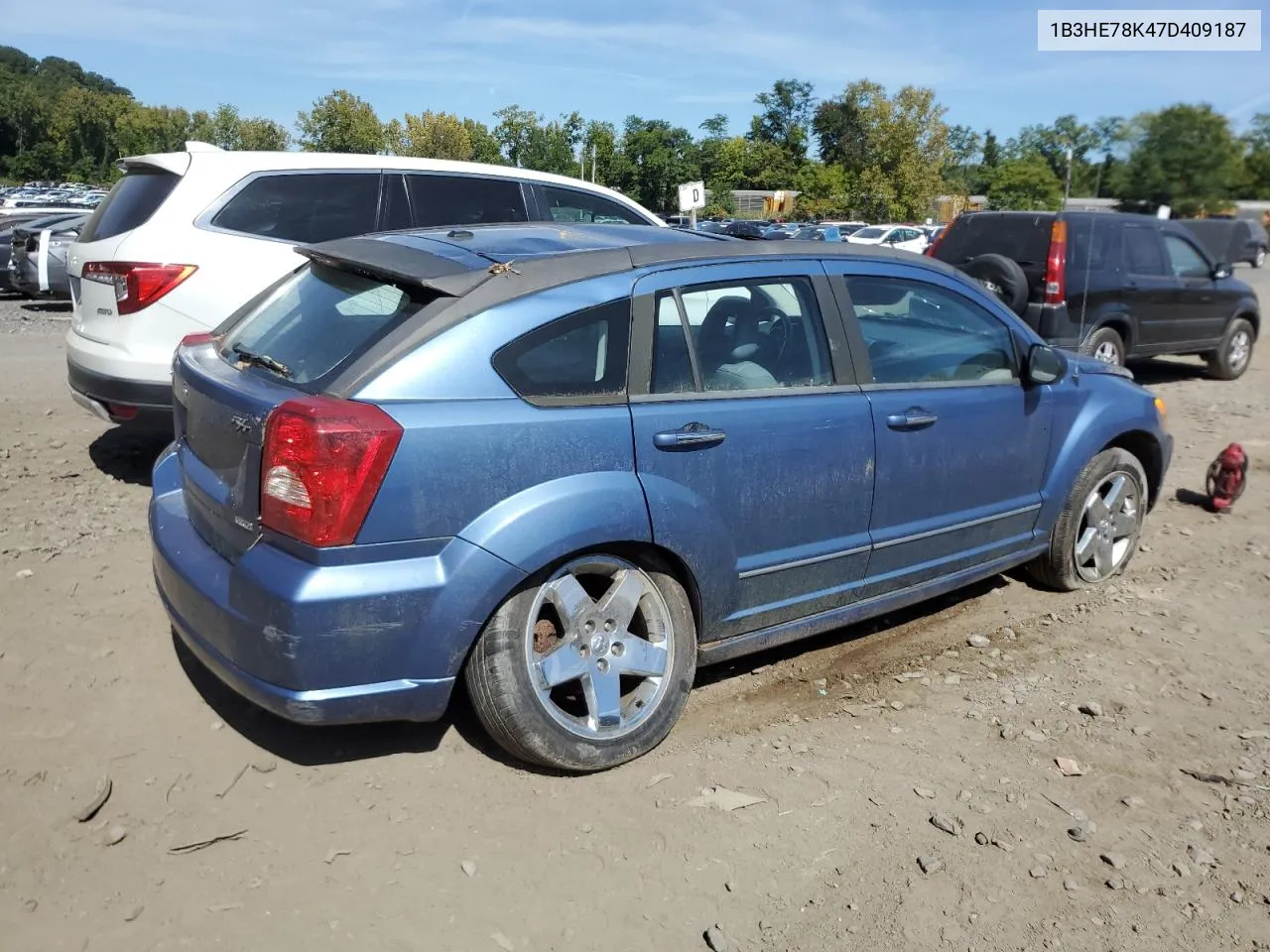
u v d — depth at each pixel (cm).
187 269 579
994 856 307
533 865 295
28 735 343
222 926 267
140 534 530
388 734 355
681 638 352
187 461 354
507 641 314
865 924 278
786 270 385
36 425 748
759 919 279
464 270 332
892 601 424
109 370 577
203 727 354
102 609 437
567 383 326
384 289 338
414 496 296
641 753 346
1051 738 374
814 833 315
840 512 390
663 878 293
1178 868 305
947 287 438
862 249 419
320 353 326
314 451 286
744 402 362
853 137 6400
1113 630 470
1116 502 517
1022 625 473
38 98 11975
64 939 260
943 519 430
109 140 10162
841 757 357
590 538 321
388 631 296
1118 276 975
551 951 265
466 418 304
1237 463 637
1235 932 281
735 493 358
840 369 394
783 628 389
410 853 297
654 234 414
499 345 316
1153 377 1159
